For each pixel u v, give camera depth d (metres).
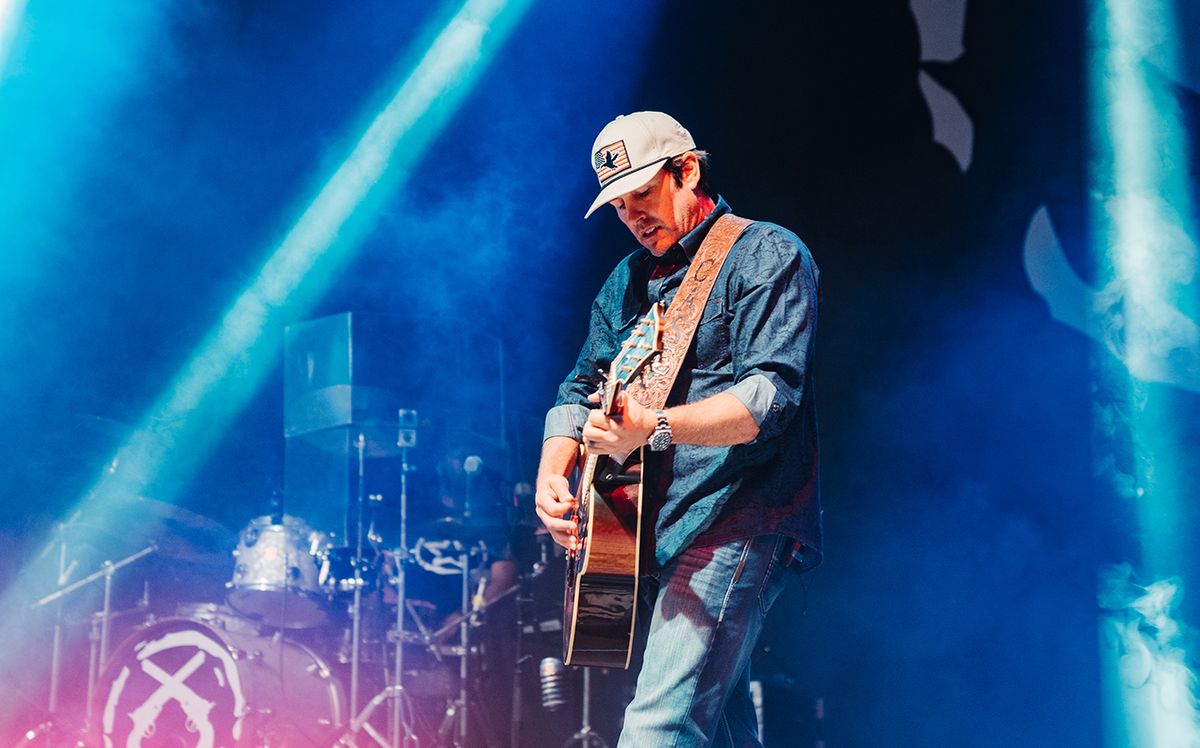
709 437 2.25
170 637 4.79
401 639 5.38
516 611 5.86
